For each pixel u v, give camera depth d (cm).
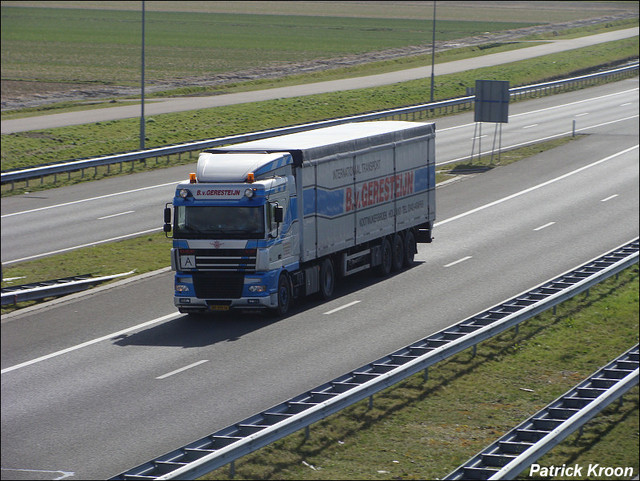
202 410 3052
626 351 3775
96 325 4141
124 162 9050
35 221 6594
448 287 4797
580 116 12112
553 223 6450
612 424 3147
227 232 4116
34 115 11656
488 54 18288
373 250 4991
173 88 14375
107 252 5612
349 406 3084
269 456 2725
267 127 11069
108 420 2958
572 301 4584
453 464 2744
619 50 18612
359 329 4044
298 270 4431
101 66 16800
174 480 2311
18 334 3997
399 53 18825
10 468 2578
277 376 3403
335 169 4609
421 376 3481
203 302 4156
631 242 5341
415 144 5353
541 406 3262
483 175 8444
